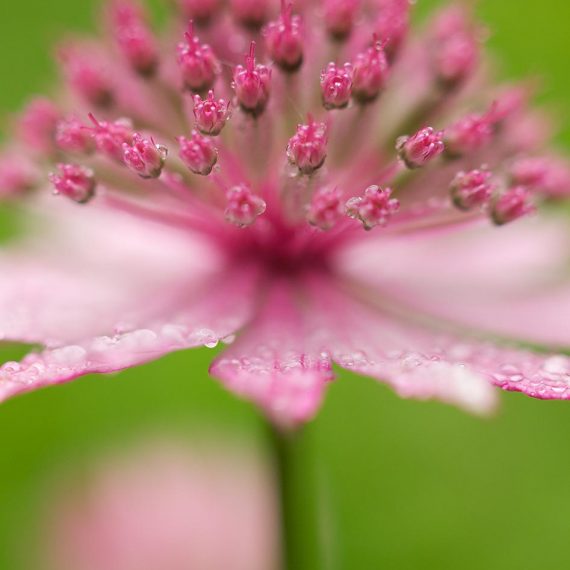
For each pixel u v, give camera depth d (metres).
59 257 0.16
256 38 0.16
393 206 0.15
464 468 0.19
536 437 0.19
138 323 0.15
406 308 0.16
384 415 0.19
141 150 0.15
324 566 0.17
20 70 0.20
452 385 0.15
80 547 0.18
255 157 0.15
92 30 0.20
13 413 0.19
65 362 0.15
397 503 0.19
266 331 0.15
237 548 0.18
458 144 0.16
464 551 0.19
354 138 0.16
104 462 0.19
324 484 0.17
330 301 0.16
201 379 0.19
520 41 0.19
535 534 0.19
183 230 0.16
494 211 0.16
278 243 0.16
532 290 0.16
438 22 0.16
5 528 0.19
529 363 0.15
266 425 0.16
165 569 0.18
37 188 0.16
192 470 0.19
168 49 0.16
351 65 0.16
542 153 0.17
